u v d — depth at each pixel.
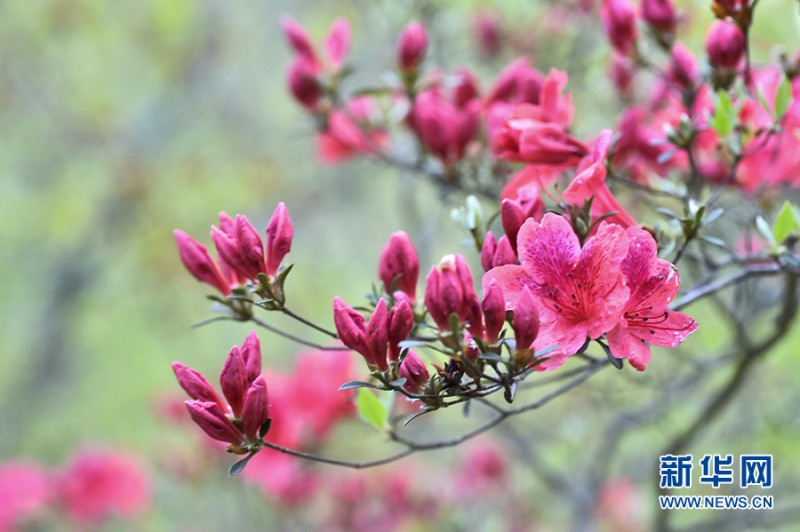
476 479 6.70
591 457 6.80
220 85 12.19
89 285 11.96
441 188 4.64
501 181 4.47
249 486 6.50
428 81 4.71
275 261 3.02
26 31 11.16
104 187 11.72
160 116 11.84
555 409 7.35
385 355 2.71
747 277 3.36
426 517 6.66
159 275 11.71
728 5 3.47
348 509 6.53
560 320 2.67
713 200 3.51
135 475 7.06
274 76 12.38
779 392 6.62
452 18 6.41
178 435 8.47
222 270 3.34
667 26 3.91
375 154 4.87
